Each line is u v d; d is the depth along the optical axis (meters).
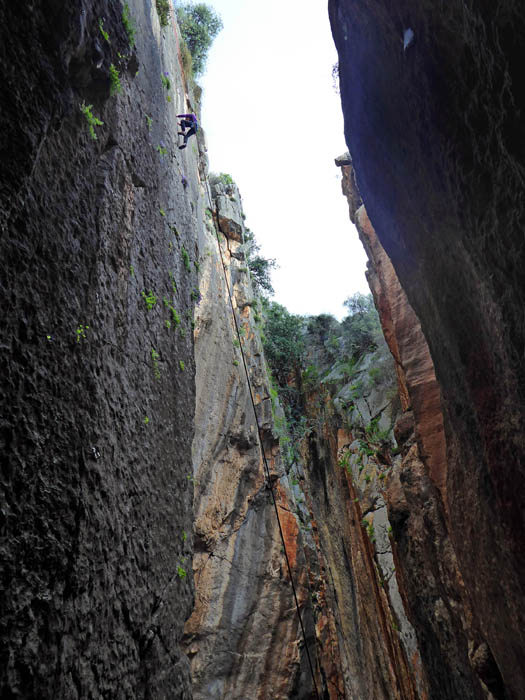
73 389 4.18
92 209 5.05
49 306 3.97
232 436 15.95
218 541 14.14
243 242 24.34
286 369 30.50
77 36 4.25
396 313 13.45
